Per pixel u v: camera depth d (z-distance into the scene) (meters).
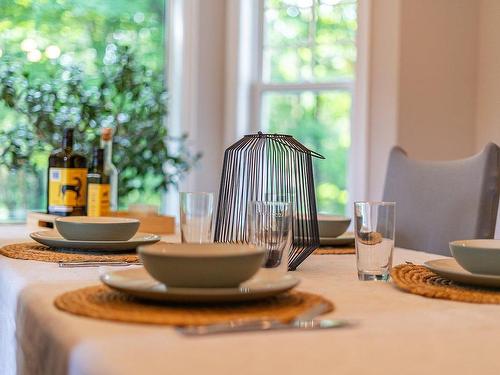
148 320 0.77
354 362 0.66
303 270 1.33
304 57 3.82
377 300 0.98
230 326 0.75
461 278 1.08
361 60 3.50
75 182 2.14
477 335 0.78
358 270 1.21
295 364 0.64
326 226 1.79
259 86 3.88
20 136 3.29
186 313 0.81
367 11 3.42
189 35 3.81
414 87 3.33
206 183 3.81
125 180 3.43
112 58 3.57
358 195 3.49
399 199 2.21
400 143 3.32
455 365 0.67
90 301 0.88
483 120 3.35
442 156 3.36
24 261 1.36
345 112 3.71
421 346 0.72
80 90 3.32
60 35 3.66
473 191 1.96
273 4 3.88
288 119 3.84
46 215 2.21
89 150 3.22
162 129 3.47
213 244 0.95
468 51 3.39
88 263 1.33
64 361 0.71
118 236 1.51
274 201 1.27
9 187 3.52
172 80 3.89
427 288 1.06
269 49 3.88
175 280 0.86
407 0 3.31
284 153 1.37
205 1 3.79
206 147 3.81
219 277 0.86
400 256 1.63
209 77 3.81
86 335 0.72
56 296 0.96
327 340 0.72
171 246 0.93
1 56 3.54
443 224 2.03
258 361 0.64
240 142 1.39
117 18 3.80
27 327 0.93
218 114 3.83
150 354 0.65
